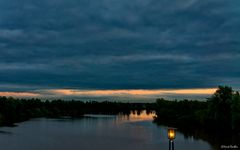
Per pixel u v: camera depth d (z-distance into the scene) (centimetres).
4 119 17625
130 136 10300
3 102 18788
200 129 11688
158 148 7788
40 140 9350
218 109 10256
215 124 10856
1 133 11244
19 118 19862
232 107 9325
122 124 15600
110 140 9344
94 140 9344
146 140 9281
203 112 12050
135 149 7644
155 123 16025
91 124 15675
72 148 7881
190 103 18112
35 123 16188
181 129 11869
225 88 10294
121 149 7662
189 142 8344
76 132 11662
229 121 10069
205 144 7988
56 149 7788
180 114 16462
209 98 10775
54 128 13312
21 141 9138
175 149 7288
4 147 8062
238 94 9775
